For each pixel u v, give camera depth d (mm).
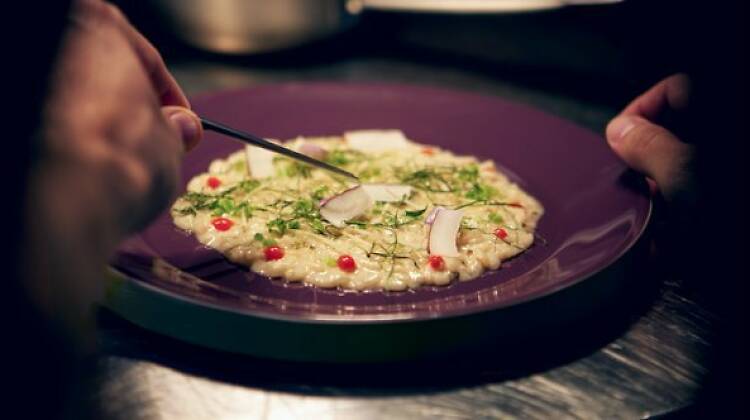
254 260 411
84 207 265
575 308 365
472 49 765
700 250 450
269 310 342
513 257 432
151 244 419
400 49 790
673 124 491
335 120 564
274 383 349
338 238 437
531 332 356
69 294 264
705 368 366
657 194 477
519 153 529
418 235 443
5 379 261
